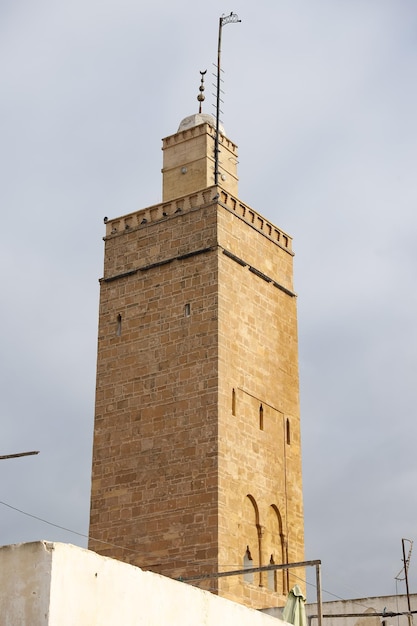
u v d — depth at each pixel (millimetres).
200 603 25609
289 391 51344
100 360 50688
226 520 45312
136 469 47844
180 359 48312
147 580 23781
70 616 21375
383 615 41125
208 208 49969
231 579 44719
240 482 46656
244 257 50750
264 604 46125
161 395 48281
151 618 23641
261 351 50188
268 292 51781
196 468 46156
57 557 21375
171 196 53000
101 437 49312
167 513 46250
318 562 33969
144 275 50812
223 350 47688
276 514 48469
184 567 45000
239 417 47625
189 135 53688
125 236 52125
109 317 51219
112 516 47688
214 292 48375
